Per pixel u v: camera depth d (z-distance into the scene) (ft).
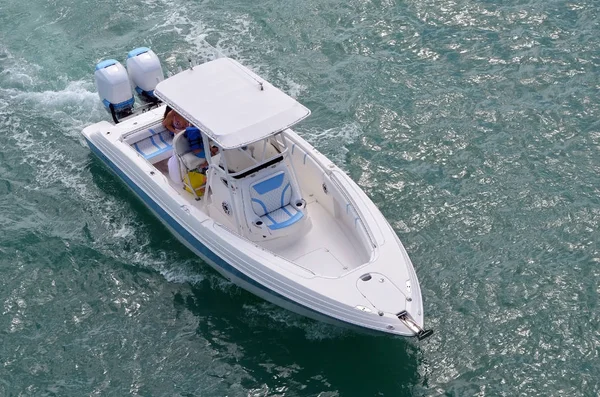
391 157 63.82
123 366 50.44
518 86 69.62
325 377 49.08
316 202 56.70
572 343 50.06
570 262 54.95
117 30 78.33
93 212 61.16
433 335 50.88
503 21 76.23
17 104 70.85
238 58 74.23
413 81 70.85
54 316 53.67
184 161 56.54
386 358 49.80
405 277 48.44
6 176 64.44
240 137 49.60
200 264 56.39
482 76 70.85
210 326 52.44
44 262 57.36
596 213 58.18
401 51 74.02
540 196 59.77
